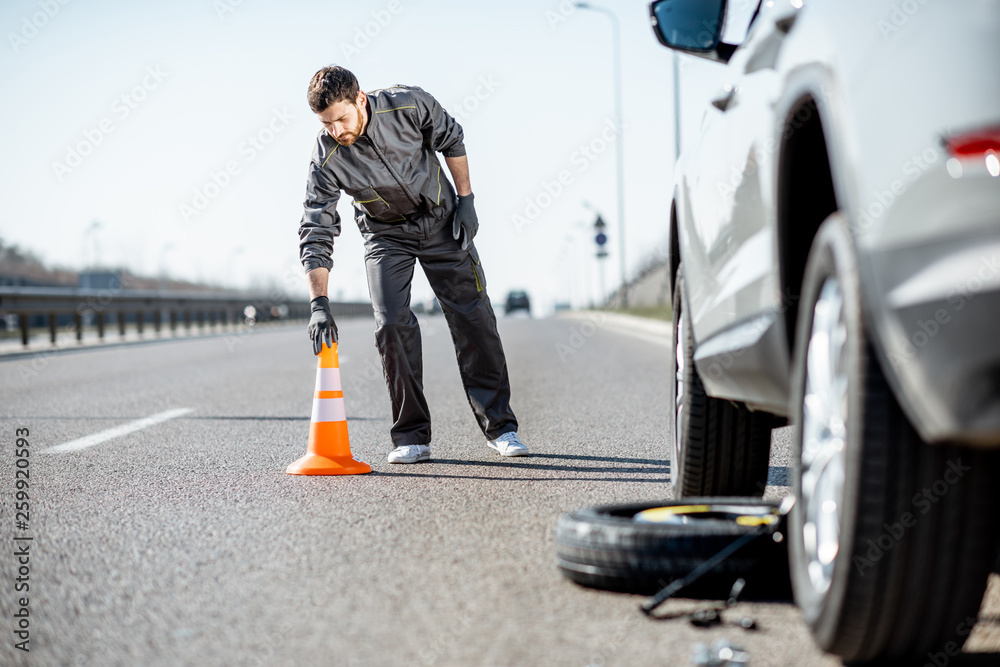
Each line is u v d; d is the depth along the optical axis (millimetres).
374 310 4883
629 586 2605
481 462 4871
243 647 2258
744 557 2527
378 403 7945
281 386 9453
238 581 2789
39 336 22594
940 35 1708
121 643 2299
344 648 2238
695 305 3184
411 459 4891
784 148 2232
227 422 6668
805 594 2113
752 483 3512
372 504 3832
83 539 3309
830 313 2020
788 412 2518
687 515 2918
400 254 4879
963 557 1876
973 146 1607
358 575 2830
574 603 2549
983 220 1593
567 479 4352
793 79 2152
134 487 4270
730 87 2750
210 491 4152
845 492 1894
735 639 2256
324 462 4598
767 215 2344
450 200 4859
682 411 3547
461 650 2211
